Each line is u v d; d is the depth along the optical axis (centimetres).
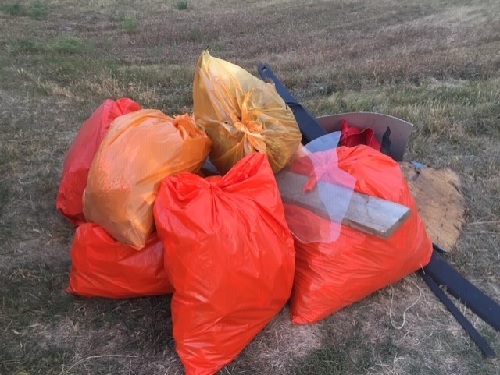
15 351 259
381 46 887
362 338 272
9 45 800
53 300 287
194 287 234
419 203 358
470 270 320
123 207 248
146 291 273
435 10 1216
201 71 288
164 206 243
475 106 527
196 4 1377
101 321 276
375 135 376
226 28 1077
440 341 272
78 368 253
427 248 307
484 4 1259
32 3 1269
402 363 260
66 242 335
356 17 1172
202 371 243
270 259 243
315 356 260
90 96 576
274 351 262
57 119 511
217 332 241
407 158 427
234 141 280
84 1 1340
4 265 314
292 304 278
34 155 435
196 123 293
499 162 425
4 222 351
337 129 378
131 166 253
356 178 291
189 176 254
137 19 1170
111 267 267
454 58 719
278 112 289
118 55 842
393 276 287
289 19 1167
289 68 750
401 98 566
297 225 282
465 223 358
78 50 818
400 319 284
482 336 277
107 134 270
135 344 265
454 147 450
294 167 305
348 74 675
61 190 332
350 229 273
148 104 562
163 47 917
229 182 254
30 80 628
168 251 240
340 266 270
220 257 232
